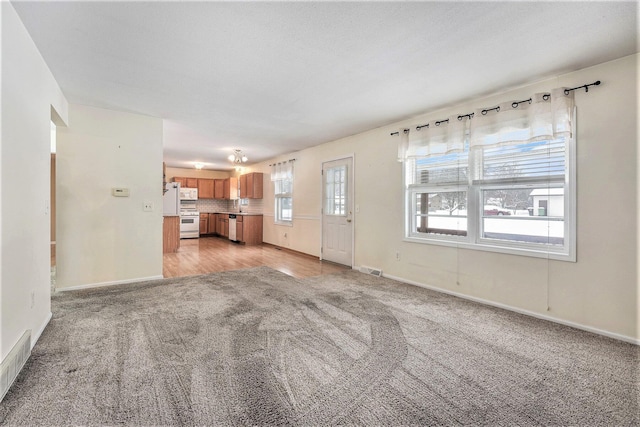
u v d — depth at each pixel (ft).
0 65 5.29
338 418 4.87
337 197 17.66
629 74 7.60
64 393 5.35
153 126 13.02
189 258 19.19
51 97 8.65
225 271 15.42
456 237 11.71
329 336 7.87
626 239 7.69
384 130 14.49
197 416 4.85
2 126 5.35
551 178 9.15
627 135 7.64
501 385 5.81
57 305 9.83
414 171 13.32
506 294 10.08
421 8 5.82
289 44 7.14
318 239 19.31
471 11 5.91
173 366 6.30
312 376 6.04
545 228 9.33
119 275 12.49
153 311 9.46
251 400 5.27
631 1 5.55
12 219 5.81
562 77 8.73
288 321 8.83
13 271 5.85
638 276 7.53
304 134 16.21
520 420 4.88
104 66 8.26
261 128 14.89
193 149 20.52
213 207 33.86
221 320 8.82
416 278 13.03
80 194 11.60
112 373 5.99
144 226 12.95
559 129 8.43
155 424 4.67
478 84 9.41
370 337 7.84
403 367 6.42
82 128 11.55
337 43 7.09
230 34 6.72
